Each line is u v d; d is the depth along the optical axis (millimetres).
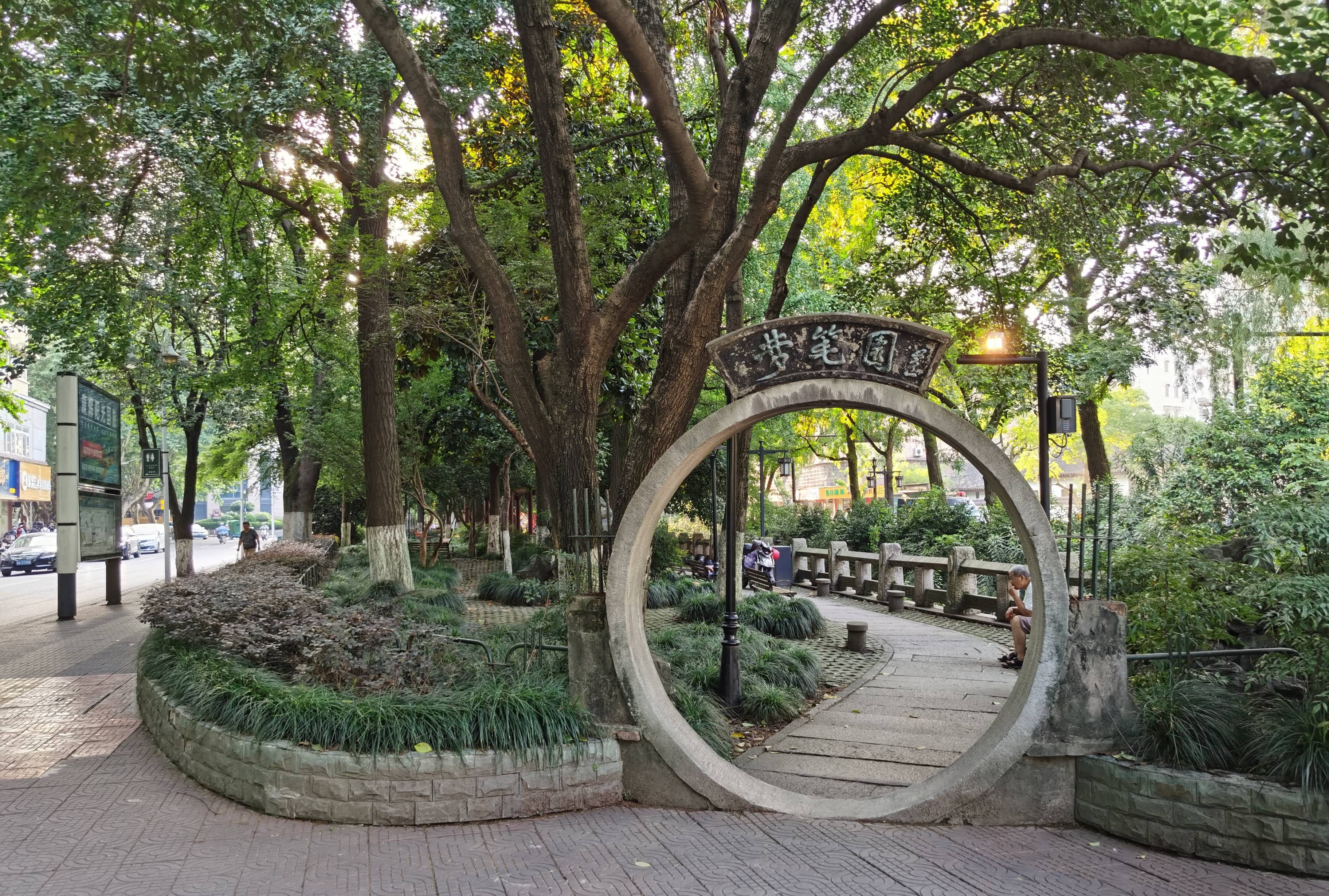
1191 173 9461
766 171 8055
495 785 6016
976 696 9750
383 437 15289
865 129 8562
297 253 19750
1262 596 7117
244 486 79250
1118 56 7531
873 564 20172
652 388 8648
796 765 7344
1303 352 17250
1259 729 5578
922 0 11273
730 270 8312
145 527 49188
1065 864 5258
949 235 13094
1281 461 13984
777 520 31000
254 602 8602
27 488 49844
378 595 14570
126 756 7574
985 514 21359
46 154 10352
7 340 20906
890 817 6023
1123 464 18281
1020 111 10211
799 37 16125
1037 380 8695
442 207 11078
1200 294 16203
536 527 33281
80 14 10859
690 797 6305
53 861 5227
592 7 6363
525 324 14195
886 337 6242
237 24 9555
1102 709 6012
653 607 16156
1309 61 7742
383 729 6035
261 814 6121
